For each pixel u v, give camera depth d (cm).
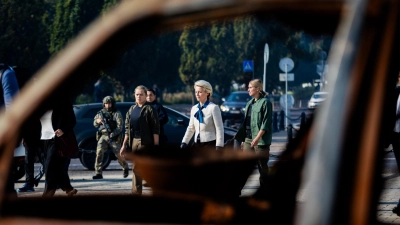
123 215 466
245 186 426
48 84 334
